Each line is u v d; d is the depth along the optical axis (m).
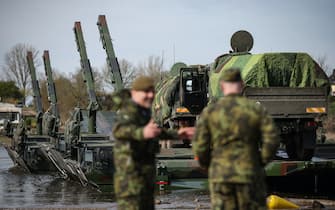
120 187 11.82
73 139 30.03
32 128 69.25
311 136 25.83
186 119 30.22
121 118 11.78
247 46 28.41
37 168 42.12
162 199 22.14
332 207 20.47
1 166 49.84
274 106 24.70
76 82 98.44
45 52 50.47
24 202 24.66
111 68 37.41
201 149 11.28
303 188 25.66
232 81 11.29
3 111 87.81
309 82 25.27
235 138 10.95
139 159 11.87
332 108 53.19
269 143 10.82
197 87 29.62
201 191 23.02
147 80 12.02
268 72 25.02
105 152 25.12
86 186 30.00
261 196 10.90
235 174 10.80
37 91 53.47
